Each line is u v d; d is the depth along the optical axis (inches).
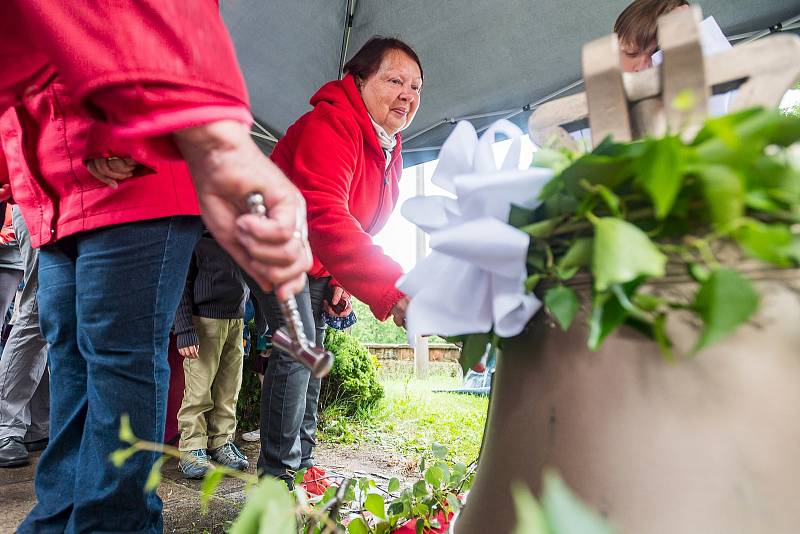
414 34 139.4
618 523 15.4
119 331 42.3
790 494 14.2
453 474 40.4
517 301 17.2
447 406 182.9
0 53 35.3
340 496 21.6
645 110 18.2
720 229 13.8
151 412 43.0
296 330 20.6
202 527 63.1
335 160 60.5
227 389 100.8
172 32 23.3
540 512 7.1
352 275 51.0
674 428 15.3
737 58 17.8
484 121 156.0
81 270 42.8
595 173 15.1
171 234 43.7
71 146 40.6
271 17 132.9
